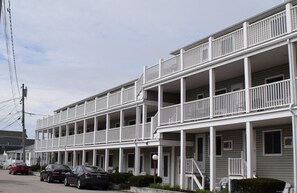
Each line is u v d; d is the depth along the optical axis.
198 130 24.58
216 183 23.53
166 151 30.05
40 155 58.09
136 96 31.14
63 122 46.72
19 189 23.14
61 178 32.09
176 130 24.81
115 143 33.34
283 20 17.92
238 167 21.55
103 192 23.80
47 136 54.28
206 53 23.23
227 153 24.53
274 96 17.89
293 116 16.67
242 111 19.55
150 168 32.41
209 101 22.17
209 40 22.47
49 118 52.09
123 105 33.03
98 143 36.69
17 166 46.19
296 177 16.19
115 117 39.09
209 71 22.47
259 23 19.16
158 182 25.33
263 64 21.09
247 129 19.14
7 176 41.00
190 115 23.75
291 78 16.94
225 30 22.88
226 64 21.12
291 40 17.20
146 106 29.72
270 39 18.22
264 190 17.05
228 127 22.30
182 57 24.91
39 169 48.78
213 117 21.64
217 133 25.58
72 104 47.97
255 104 18.88
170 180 29.02
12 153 85.88
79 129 51.91
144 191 23.89
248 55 19.53
